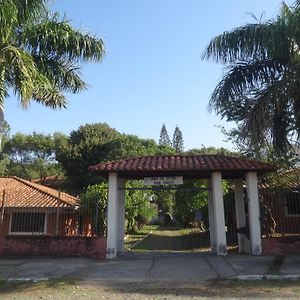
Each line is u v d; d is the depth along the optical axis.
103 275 11.70
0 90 13.37
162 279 10.88
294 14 13.66
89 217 19.58
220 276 11.02
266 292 8.99
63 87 16.05
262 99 14.03
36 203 21.39
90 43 15.52
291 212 19.06
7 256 15.91
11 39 14.40
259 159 18.75
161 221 48.41
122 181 17.28
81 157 44.22
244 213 17.06
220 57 14.75
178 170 15.44
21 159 65.06
